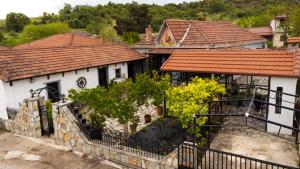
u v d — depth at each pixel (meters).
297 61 12.35
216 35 24.42
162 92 11.21
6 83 14.51
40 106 11.80
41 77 16.22
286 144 10.89
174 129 12.05
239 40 26.00
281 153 10.16
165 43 24.02
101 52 22.28
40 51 18.73
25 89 15.41
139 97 10.90
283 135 11.80
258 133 12.04
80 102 10.67
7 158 9.92
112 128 13.02
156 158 8.50
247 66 13.66
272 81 12.19
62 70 17.22
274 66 12.72
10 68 15.37
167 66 16.41
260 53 14.23
